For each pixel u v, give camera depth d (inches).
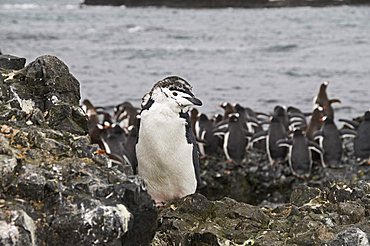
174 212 289.4
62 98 296.5
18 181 204.5
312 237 256.7
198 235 263.7
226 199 301.9
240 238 265.7
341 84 1551.4
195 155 339.3
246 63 2017.7
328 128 713.6
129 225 204.8
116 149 606.2
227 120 794.2
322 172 690.8
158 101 320.5
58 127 281.3
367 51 2269.9
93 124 756.6
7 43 2608.3
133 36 3014.3
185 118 325.4
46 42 2682.1
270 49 2423.7
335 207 291.4
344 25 3526.1
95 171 218.4
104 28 3479.3
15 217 189.6
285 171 689.6
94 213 199.2
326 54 2209.6
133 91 1482.5
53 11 5408.5
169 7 6112.2
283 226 279.3
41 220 198.5
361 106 1250.0
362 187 311.1
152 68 1907.0
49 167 215.0
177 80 320.8
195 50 2411.4
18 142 230.2
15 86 291.9
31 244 189.2
